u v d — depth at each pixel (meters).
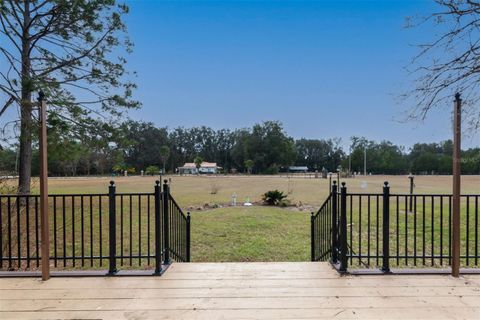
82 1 12.45
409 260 5.82
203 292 3.34
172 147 92.62
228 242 7.95
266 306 3.00
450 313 2.84
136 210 12.61
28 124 9.19
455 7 3.35
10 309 2.98
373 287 3.43
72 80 13.19
